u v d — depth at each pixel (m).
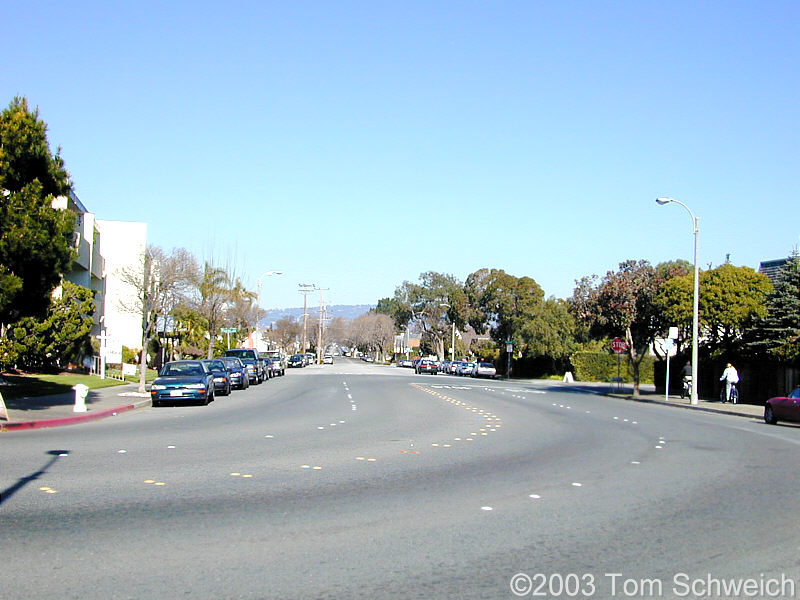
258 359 47.47
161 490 10.85
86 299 39.41
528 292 75.88
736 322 36.44
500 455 15.31
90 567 7.09
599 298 41.81
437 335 117.50
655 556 7.82
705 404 34.47
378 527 8.84
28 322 33.34
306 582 6.75
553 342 66.81
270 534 8.41
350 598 6.34
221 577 6.84
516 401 34.50
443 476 12.52
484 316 90.06
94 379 39.06
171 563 7.25
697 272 34.91
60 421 20.45
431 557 7.62
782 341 32.47
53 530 8.43
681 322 38.09
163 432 18.80
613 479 12.53
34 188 19.81
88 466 12.90
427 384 50.47
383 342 141.62
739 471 13.73
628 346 41.97
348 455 14.88
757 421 26.89
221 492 10.78
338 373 71.06
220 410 26.52
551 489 11.49
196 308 49.94
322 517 9.30
